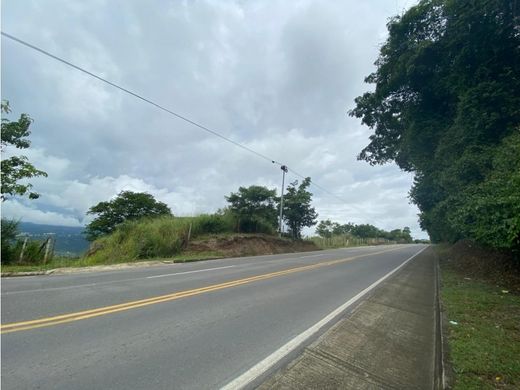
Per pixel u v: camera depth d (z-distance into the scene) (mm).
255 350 4020
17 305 5535
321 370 3600
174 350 3900
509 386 3199
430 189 18562
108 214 23672
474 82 12180
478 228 9109
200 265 12812
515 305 6656
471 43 12203
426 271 13867
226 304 6176
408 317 6109
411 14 14609
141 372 3307
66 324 4633
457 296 7488
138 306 5754
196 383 3143
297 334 4656
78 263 12812
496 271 11070
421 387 3375
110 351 3783
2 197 11133
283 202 28641
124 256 14172
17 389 2865
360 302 6922
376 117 20438
